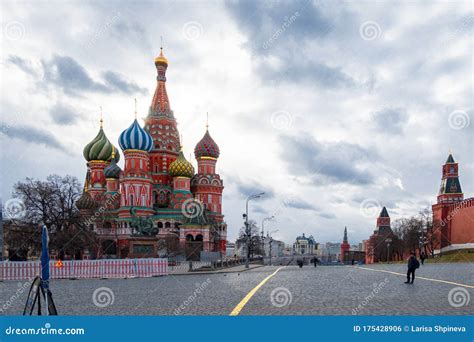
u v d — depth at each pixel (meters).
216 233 94.56
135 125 88.44
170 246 74.50
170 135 104.75
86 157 101.81
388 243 112.06
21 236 62.56
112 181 96.81
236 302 14.46
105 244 84.44
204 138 104.38
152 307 13.76
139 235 54.91
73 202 67.31
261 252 124.38
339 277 27.33
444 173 117.69
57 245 63.06
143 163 88.88
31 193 63.81
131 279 31.77
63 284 26.75
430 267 43.16
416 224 101.44
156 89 107.31
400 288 18.28
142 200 87.06
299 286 20.50
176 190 97.31
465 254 81.75
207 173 103.19
